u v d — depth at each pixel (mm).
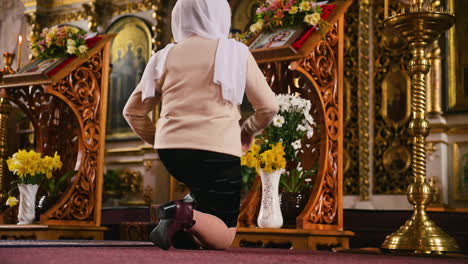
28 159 5793
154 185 11391
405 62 9312
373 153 9383
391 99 9352
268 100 3088
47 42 6137
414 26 3996
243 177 8977
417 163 3920
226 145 2910
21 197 5824
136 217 8977
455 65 8648
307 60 4566
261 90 3072
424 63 4012
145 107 3225
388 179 9234
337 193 4695
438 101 8617
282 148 4414
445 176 8469
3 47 13117
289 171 4848
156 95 3180
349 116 9695
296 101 4594
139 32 12320
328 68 4758
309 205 4453
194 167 2893
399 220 6219
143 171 11688
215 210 2939
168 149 2922
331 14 4773
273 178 4422
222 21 3135
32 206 5836
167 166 2969
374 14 9609
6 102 7062
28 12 13141
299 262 2221
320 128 4863
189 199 2961
